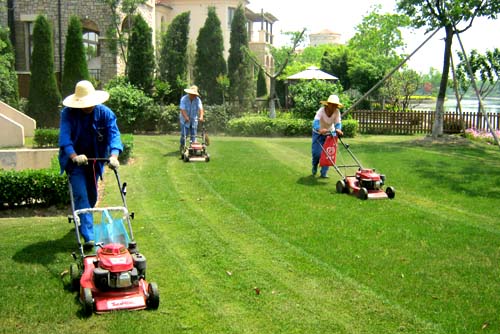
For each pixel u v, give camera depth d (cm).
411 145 2067
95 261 557
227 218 903
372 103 4159
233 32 2886
